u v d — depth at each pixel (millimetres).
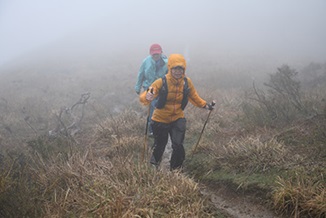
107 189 3803
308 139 4961
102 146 6234
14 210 3584
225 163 4770
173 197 3676
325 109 5848
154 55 6277
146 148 5863
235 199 4078
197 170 5004
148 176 4160
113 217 3277
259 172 4355
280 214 3561
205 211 3695
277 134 5457
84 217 3434
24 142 6773
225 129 6605
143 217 3400
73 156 4871
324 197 3365
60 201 3740
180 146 4684
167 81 4504
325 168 3996
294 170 4113
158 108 4680
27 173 4566
